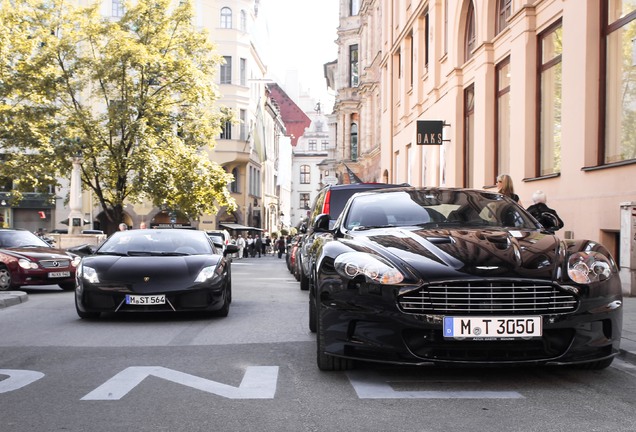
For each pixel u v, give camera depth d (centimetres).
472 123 1855
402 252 494
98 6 2862
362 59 4034
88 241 2503
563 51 1189
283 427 376
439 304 451
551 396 441
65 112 2847
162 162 2838
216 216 5253
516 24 1423
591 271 472
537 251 493
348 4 4375
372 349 461
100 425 384
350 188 1209
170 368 546
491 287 453
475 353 453
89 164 2855
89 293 840
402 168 2853
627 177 991
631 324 686
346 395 448
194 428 376
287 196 8831
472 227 594
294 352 614
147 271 850
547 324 448
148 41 2889
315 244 682
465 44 1944
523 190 1380
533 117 1372
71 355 612
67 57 2811
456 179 1919
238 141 5244
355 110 4378
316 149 10881
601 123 1103
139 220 5012
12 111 2600
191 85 2878
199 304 839
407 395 445
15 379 509
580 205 1122
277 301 1103
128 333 749
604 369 519
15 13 2670
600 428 371
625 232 930
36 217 4716
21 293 1183
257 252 5512
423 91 2492
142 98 2852
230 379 502
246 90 5322
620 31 1058
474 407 415
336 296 482
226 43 5184
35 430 376
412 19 2595
